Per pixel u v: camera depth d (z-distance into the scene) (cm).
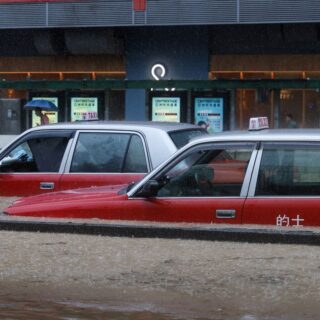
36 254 1194
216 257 1162
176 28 4331
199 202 1424
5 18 4272
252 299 976
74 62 4516
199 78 4347
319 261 1132
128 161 1758
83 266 1125
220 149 1442
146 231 1312
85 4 4178
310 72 4200
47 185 1800
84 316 938
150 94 4409
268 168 1409
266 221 1390
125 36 4397
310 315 923
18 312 958
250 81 4081
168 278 1062
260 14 3941
